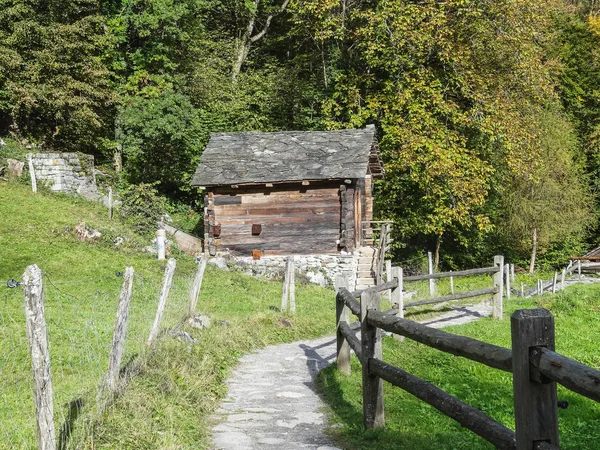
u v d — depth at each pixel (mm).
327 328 15492
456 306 20016
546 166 39125
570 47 48906
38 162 28453
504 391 9977
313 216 26797
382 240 26875
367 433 7133
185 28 36000
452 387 10000
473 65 32406
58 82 30797
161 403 7586
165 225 28781
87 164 29844
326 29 34594
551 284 28938
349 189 26453
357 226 28406
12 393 8125
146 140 33062
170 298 14258
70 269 19375
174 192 36906
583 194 44188
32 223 22766
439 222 32531
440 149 30391
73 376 8633
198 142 35344
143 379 8164
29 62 30547
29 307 5160
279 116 40312
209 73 38188
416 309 18281
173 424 7062
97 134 34938
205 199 27203
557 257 44531
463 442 7094
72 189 28984
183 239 28812
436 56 32781
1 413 7324
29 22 29719
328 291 23469
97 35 32250
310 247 26750
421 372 11078
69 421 6375
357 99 33875
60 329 11422
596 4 52719
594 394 3398
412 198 34688
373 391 7422
